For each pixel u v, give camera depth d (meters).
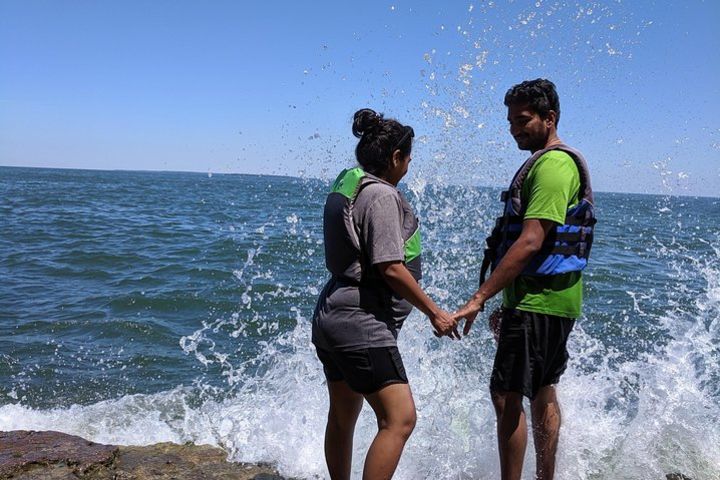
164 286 9.16
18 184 50.72
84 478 3.34
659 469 3.61
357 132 2.75
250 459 3.75
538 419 2.99
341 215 2.59
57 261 11.41
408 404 2.60
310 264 11.04
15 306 7.98
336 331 2.60
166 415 4.64
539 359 2.79
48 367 5.80
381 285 2.61
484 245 6.34
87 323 7.22
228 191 46.41
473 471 3.48
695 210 32.09
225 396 4.99
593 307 7.71
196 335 6.81
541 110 2.84
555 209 2.65
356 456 3.68
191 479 3.43
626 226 18.77
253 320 7.39
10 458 3.45
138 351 6.29
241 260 11.41
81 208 25.73
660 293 8.62
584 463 3.62
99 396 5.17
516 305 2.80
